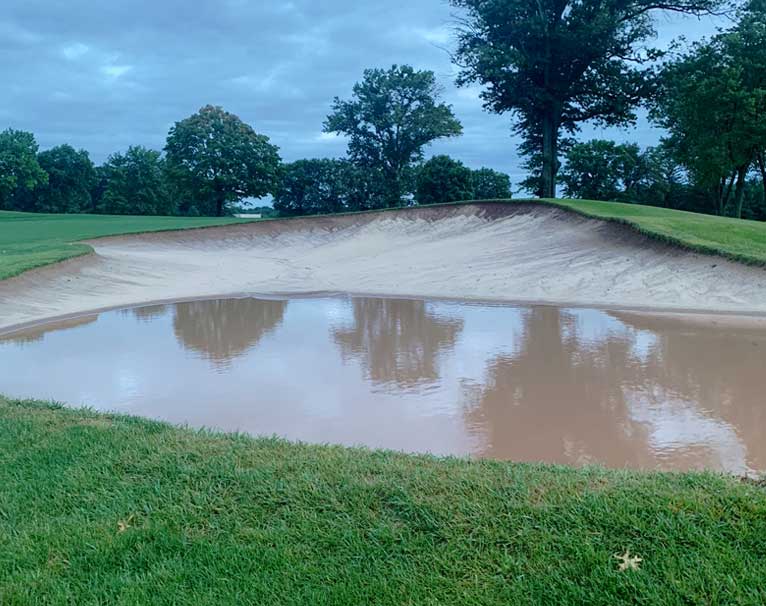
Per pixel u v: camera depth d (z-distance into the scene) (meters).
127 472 3.94
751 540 2.87
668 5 28.94
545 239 19.55
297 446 4.37
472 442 5.45
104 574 2.95
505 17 29.28
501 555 2.94
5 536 3.25
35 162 61.66
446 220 25.59
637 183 45.75
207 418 6.20
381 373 7.91
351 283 16.84
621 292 13.20
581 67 30.12
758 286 12.09
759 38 28.28
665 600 2.59
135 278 17.17
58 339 10.28
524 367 8.03
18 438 4.57
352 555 3.02
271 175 52.41
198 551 3.09
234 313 12.87
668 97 30.45
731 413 6.11
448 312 12.52
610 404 6.46
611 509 3.16
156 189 66.06
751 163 33.16
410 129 52.03
